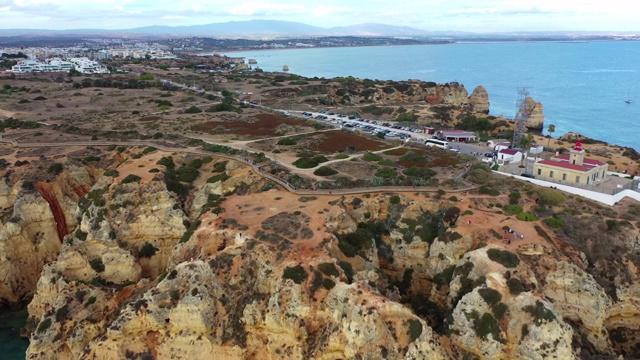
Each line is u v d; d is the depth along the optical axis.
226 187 82.56
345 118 169.50
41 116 146.38
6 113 149.25
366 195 77.12
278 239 62.59
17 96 178.50
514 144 120.44
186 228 77.19
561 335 51.69
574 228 68.50
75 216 84.12
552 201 75.62
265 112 159.25
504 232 66.25
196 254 65.25
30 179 86.50
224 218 69.44
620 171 108.75
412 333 51.12
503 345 53.19
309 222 66.75
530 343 51.78
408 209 74.12
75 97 181.75
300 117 160.50
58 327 62.69
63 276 71.31
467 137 138.62
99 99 176.50
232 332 57.12
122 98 178.62
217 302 58.50
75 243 74.56
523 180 88.56
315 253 59.88
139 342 58.12
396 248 72.06
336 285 55.94
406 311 52.62
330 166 94.12
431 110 193.00
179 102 175.12
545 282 59.59
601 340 58.34
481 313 55.00
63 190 88.81
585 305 58.22
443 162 98.88
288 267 57.47
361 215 74.25
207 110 157.38
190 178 88.44
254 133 126.38
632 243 65.00
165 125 132.50
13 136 115.69
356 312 51.78
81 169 93.50
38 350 61.31
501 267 58.44
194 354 56.66
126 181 81.44
